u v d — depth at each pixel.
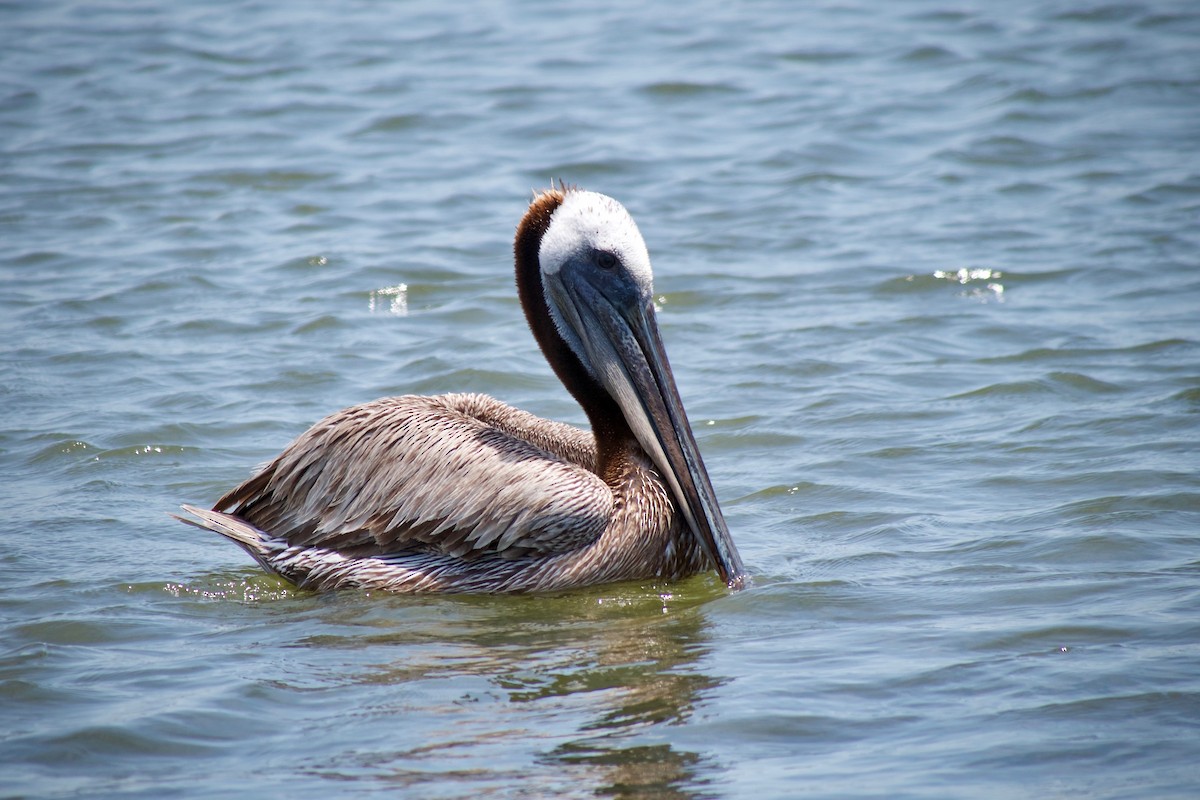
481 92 30.95
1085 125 27.08
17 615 10.48
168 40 36.59
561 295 11.97
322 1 41.19
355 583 11.39
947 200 23.33
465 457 11.34
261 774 7.86
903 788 7.54
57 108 30.56
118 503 12.97
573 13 38.47
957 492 12.60
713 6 38.69
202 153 27.09
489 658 9.62
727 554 11.05
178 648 9.88
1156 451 13.05
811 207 23.28
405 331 18.09
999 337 17.12
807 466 13.51
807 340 17.33
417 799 7.54
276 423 14.84
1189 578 10.37
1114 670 8.87
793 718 8.45
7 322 18.34
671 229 22.39
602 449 11.85
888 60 32.50
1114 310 17.81
